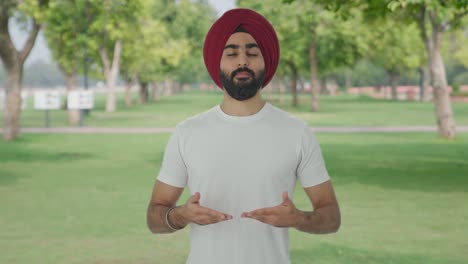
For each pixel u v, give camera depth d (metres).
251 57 2.55
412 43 55.91
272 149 2.56
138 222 8.34
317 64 44.12
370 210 9.12
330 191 2.65
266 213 2.34
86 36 29.75
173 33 69.81
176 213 2.47
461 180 12.15
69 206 9.59
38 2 22.80
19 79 22.41
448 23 21.23
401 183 11.80
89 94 29.31
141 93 64.88
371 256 6.52
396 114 39.62
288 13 38.97
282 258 2.59
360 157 16.27
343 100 73.62
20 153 17.77
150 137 23.30
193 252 2.62
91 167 14.66
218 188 2.55
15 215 8.88
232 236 2.55
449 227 7.95
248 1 39.91
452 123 21.59
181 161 2.64
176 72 75.56
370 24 20.48
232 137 2.57
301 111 43.94
